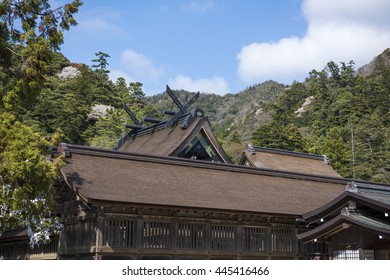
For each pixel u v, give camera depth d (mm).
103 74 105812
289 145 71125
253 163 36938
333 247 15867
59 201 20000
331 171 39625
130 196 17234
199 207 18125
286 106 132375
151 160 21141
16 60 18812
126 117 72438
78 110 70562
